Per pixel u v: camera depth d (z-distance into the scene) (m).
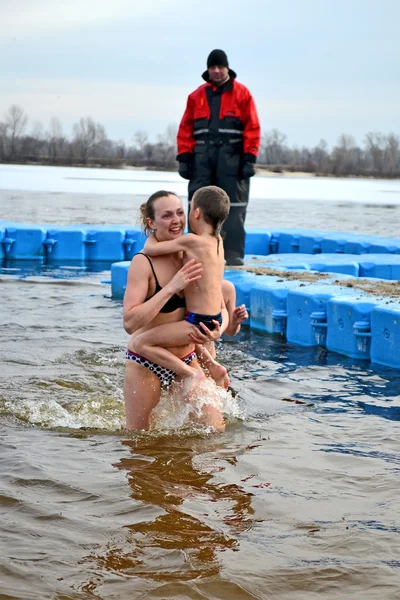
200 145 11.41
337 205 33.69
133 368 5.67
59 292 11.83
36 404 6.18
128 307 5.49
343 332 8.27
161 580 3.44
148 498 4.33
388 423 5.89
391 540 3.86
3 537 3.82
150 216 5.70
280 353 8.32
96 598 3.29
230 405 6.04
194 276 5.45
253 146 11.21
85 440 5.38
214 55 11.09
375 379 7.22
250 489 4.50
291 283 9.68
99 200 30.77
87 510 4.16
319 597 3.34
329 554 3.71
